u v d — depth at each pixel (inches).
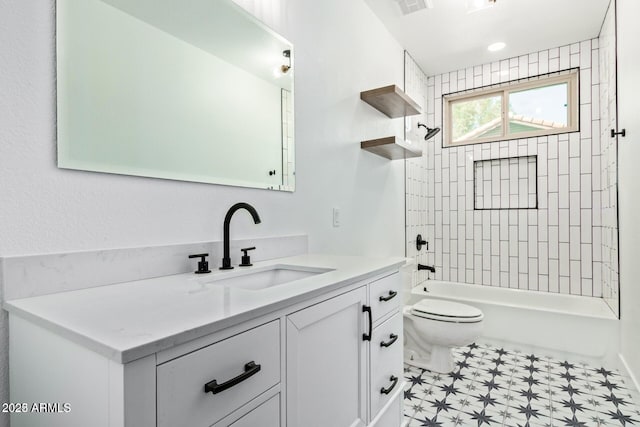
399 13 97.8
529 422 65.3
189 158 48.0
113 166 39.5
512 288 125.2
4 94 31.7
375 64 98.5
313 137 72.2
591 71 113.0
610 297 100.7
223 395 25.5
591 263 113.0
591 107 113.2
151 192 43.3
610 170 99.9
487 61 128.4
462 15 99.0
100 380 21.0
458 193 136.3
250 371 26.9
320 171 74.2
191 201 48.1
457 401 73.2
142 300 30.3
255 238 56.7
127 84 41.3
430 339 86.1
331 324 39.0
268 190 61.0
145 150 42.8
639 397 70.0
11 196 31.9
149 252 41.7
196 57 49.5
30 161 33.2
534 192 123.3
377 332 49.4
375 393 48.7
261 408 28.9
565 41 114.3
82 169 36.8
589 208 113.6
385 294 52.2
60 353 24.5
